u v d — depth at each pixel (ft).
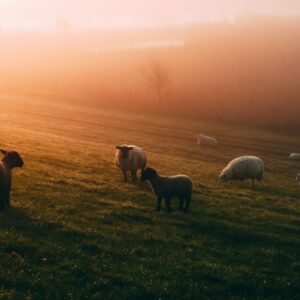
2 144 120.67
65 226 58.80
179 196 73.67
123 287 44.73
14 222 57.21
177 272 50.14
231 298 46.19
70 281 44.24
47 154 114.83
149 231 62.90
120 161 95.55
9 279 42.39
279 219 79.61
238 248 61.87
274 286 50.44
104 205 72.79
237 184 116.37
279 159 185.98
